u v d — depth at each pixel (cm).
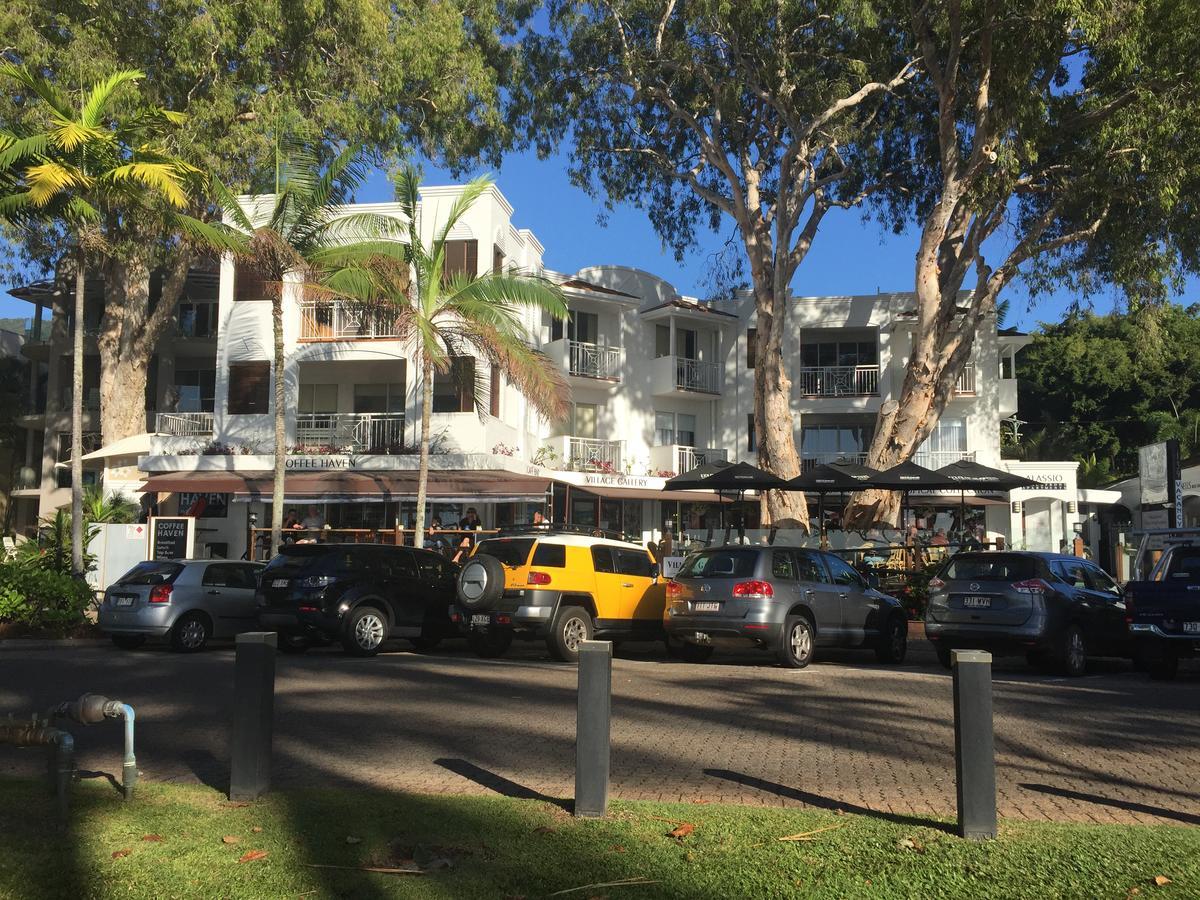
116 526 2155
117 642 1705
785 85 2375
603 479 3191
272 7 2322
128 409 3272
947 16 2175
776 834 517
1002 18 2031
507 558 1461
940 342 2486
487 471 2789
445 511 2983
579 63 2628
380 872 456
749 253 2642
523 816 550
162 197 2014
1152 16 1845
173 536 2166
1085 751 798
